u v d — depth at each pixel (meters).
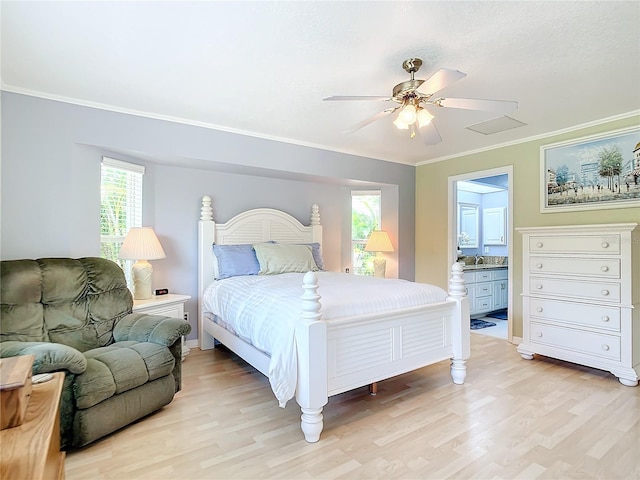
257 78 2.46
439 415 2.34
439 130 3.63
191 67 2.31
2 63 2.26
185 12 1.75
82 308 2.50
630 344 2.80
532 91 2.67
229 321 3.00
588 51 2.11
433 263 4.97
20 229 2.62
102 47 2.08
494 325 4.99
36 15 1.77
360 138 3.89
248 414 2.37
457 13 1.76
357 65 2.28
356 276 3.63
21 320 2.20
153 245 3.27
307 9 1.73
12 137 2.59
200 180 3.97
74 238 2.86
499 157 4.18
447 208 4.79
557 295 3.24
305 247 4.27
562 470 1.77
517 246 4.00
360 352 2.32
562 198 3.62
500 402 2.52
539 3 1.68
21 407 0.96
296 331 2.11
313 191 4.86
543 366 3.27
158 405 2.34
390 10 1.74
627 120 3.16
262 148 3.76
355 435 2.11
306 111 3.07
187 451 1.94
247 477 1.73
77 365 1.88
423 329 2.69
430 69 2.32
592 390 2.71
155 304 3.19
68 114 2.79
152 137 3.14
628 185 3.16
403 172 5.08
